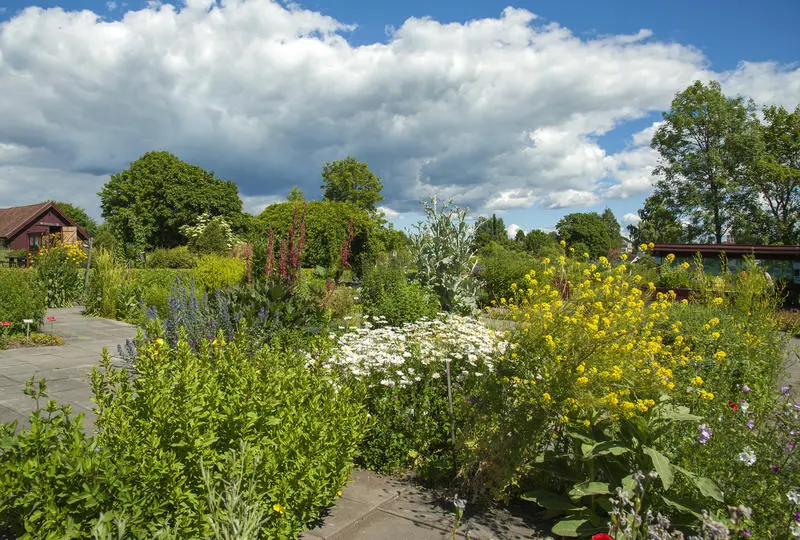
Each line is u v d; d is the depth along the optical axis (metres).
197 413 2.49
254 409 2.75
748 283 10.05
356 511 3.42
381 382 4.38
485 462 3.50
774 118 33.81
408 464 4.20
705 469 3.02
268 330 6.04
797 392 5.17
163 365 2.83
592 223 79.00
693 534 2.81
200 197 45.47
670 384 3.36
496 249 22.61
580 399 3.25
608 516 3.15
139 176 44.72
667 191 35.44
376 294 11.53
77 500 2.00
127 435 2.36
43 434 2.13
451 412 4.11
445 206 12.26
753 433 3.43
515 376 3.70
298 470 2.79
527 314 3.81
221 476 2.45
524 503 3.65
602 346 3.40
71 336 10.45
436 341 5.18
